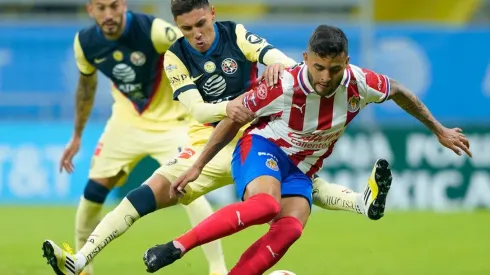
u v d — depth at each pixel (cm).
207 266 2409
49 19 4216
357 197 1691
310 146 1658
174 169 1788
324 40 1491
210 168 1828
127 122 2164
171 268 2372
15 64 4028
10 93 4028
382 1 4766
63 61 4028
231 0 4184
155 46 2080
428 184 3969
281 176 1656
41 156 4000
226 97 1789
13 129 4016
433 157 3962
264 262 1568
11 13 4209
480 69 4122
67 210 3781
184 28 1716
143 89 2136
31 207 3875
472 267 2439
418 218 3666
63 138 3997
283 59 1708
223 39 1777
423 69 4112
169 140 2133
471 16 4800
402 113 4116
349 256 2634
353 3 4147
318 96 1580
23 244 2858
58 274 1639
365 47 4094
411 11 4775
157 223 3491
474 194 3972
